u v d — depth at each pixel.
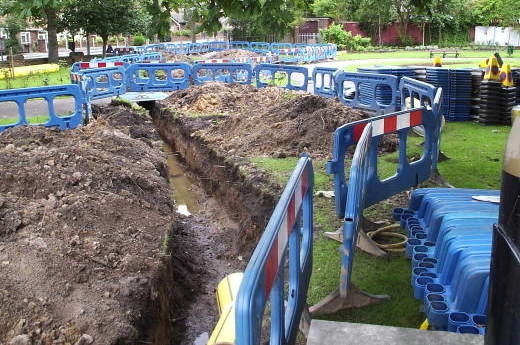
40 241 5.27
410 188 6.76
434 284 3.78
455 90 12.16
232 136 11.33
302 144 10.00
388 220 6.22
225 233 8.17
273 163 9.07
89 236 5.77
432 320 3.44
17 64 34.34
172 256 6.50
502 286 2.06
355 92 13.07
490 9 56.94
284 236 2.50
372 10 55.28
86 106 12.92
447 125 11.95
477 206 4.74
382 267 5.08
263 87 17.42
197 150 11.53
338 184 5.05
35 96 11.01
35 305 4.42
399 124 5.71
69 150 7.69
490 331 2.20
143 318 4.80
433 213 4.77
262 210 7.45
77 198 6.39
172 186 10.66
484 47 52.84
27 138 8.55
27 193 6.53
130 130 12.75
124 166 8.52
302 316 3.76
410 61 34.41
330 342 2.88
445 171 8.21
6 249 5.04
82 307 4.60
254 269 1.94
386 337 2.91
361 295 4.36
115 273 5.26
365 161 4.56
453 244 3.81
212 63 18.48
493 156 9.11
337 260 5.23
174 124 13.91
